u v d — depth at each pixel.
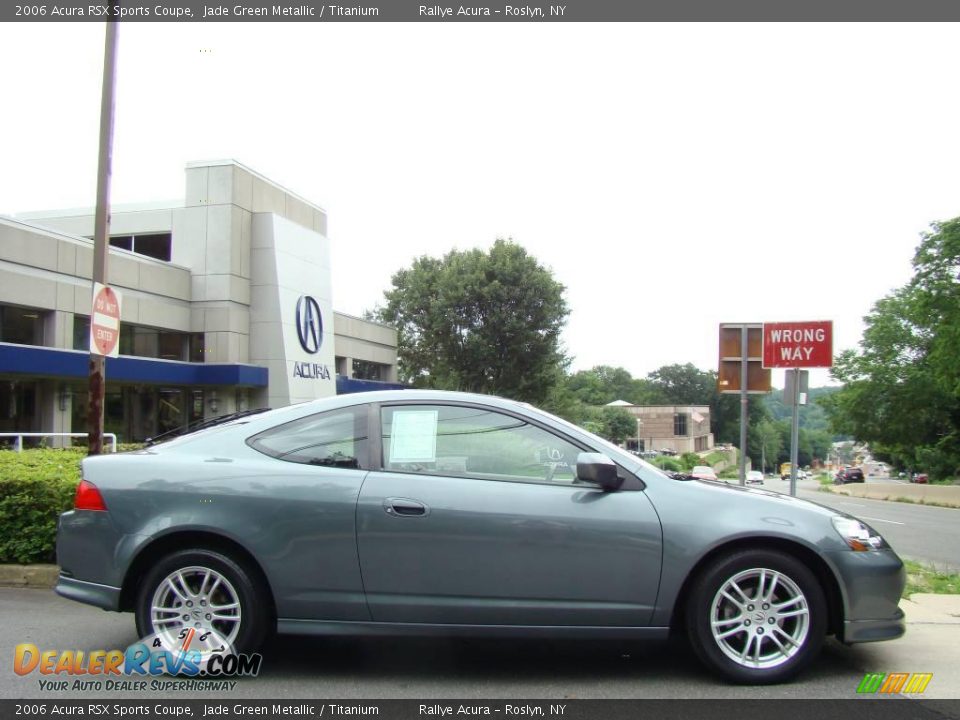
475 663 4.55
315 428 4.44
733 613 4.19
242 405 22.91
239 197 22.89
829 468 115.00
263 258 23.33
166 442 4.62
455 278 36.66
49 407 17.84
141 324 20.52
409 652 4.76
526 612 4.10
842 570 4.15
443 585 4.11
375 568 4.12
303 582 4.14
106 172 7.86
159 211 23.20
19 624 5.18
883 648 4.90
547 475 4.30
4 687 4.10
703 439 94.19
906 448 47.66
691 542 4.10
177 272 21.83
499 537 4.10
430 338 38.19
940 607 6.06
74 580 4.28
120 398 20.08
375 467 4.29
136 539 4.18
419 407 4.46
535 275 36.28
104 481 4.30
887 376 44.44
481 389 36.84
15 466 6.85
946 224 34.44
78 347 18.67
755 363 9.81
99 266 7.75
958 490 32.00
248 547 4.13
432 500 4.14
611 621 4.11
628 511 4.15
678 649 4.84
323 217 28.11
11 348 15.75
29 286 17.09
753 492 4.48
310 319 24.80
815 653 4.15
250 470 4.27
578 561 4.10
